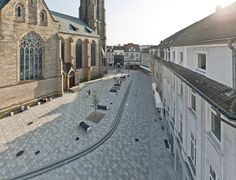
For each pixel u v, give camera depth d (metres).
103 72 90.50
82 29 74.38
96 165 22.14
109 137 28.80
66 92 57.31
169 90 27.16
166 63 27.64
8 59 36.94
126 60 138.62
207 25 14.75
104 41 96.38
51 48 48.72
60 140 27.39
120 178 20.12
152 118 36.72
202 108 11.81
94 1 85.44
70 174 20.53
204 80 11.37
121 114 38.38
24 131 30.19
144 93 57.69
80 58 72.44
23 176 20.00
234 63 7.57
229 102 7.00
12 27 37.41
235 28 7.75
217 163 9.52
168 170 21.31
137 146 26.33
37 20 43.34
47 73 47.91
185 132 16.66
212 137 10.43
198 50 13.38
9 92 37.44
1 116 35.69
